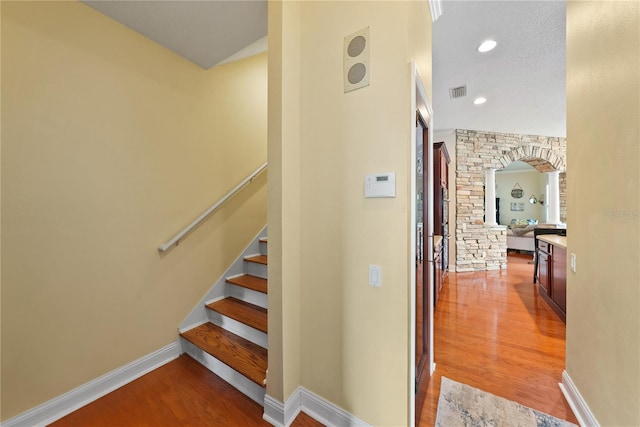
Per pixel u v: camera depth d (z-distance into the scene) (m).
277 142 1.46
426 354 1.91
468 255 5.05
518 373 1.93
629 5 1.06
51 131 1.52
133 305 1.89
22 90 1.42
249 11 1.72
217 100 2.49
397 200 1.27
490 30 2.30
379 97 1.31
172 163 2.13
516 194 9.52
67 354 1.59
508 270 5.10
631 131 1.06
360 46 1.37
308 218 1.55
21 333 1.43
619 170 1.14
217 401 1.67
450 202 5.04
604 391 1.26
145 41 1.96
